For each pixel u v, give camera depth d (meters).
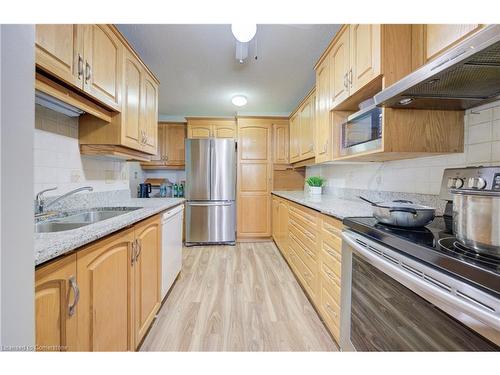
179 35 2.08
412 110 1.31
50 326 0.75
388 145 1.31
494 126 1.15
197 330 1.68
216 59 2.49
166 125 4.43
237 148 4.09
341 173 2.77
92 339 0.96
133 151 2.14
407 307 0.81
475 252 0.70
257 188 4.09
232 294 2.22
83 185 1.84
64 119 1.63
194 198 3.83
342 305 1.31
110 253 1.12
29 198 0.45
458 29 1.04
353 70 1.59
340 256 1.43
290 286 2.39
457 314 0.62
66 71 1.21
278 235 3.53
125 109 1.85
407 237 0.89
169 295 2.20
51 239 0.84
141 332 1.50
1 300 0.39
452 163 1.35
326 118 2.11
